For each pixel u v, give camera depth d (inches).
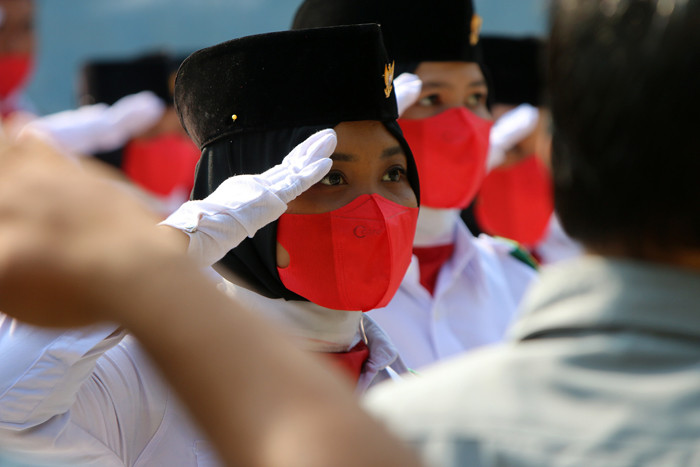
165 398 122.6
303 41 126.0
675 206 49.5
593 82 50.3
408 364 171.0
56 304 27.2
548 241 276.7
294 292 130.0
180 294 27.7
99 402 116.0
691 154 48.7
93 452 114.4
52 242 27.1
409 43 179.8
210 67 130.0
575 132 51.5
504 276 200.4
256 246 128.0
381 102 128.3
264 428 26.9
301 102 127.0
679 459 43.8
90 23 438.9
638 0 49.9
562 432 46.3
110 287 27.3
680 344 47.8
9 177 27.6
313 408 27.2
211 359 27.5
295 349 28.3
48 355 105.7
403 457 27.2
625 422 45.6
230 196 104.6
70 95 430.9
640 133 49.2
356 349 137.5
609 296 49.4
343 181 128.5
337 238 126.0
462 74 182.9
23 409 105.5
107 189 28.5
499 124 234.5
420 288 176.7
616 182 50.3
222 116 129.8
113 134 279.7
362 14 175.8
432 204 180.1
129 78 342.0
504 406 48.1
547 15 54.6
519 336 52.2
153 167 334.0
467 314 183.2
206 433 27.2
